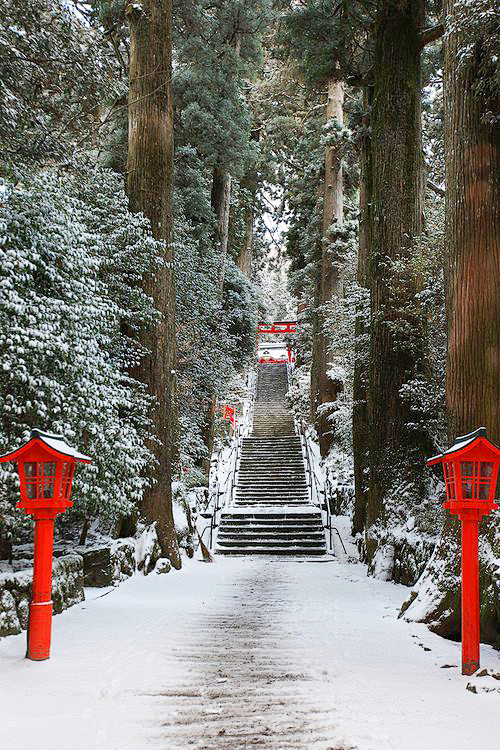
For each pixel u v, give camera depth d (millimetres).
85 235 6547
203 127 16062
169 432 9734
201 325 15695
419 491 9227
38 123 8094
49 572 4246
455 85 6254
